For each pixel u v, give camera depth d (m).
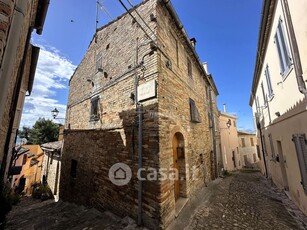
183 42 6.43
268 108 7.95
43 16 4.21
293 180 5.00
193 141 6.36
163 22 4.86
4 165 3.70
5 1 1.35
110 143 5.12
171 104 4.70
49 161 11.38
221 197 6.09
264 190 7.19
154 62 4.20
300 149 4.02
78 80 8.62
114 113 5.23
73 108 8.52
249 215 4.50
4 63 1.40
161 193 3.55
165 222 3.53
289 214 4.51
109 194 4.77
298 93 4.08
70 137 8.00
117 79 5.38
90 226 3.82
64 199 7.40
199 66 8.43
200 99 8.31
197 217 4.42
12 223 4.59
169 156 4.19
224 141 16.05
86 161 6.21
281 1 4.05
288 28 3.86
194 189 5.79
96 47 7.33
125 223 3.80
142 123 4.21
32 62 5.77
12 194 4.55
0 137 2.76
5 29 1.31
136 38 4.94
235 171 15.73
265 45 6.95
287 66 4.54
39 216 5.25
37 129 22.22
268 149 8.84
